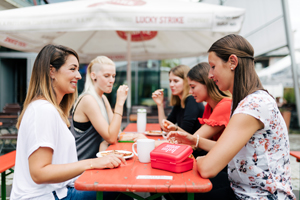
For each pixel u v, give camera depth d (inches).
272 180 37.5
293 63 193.9
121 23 101.1
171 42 205.8
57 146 41.6
